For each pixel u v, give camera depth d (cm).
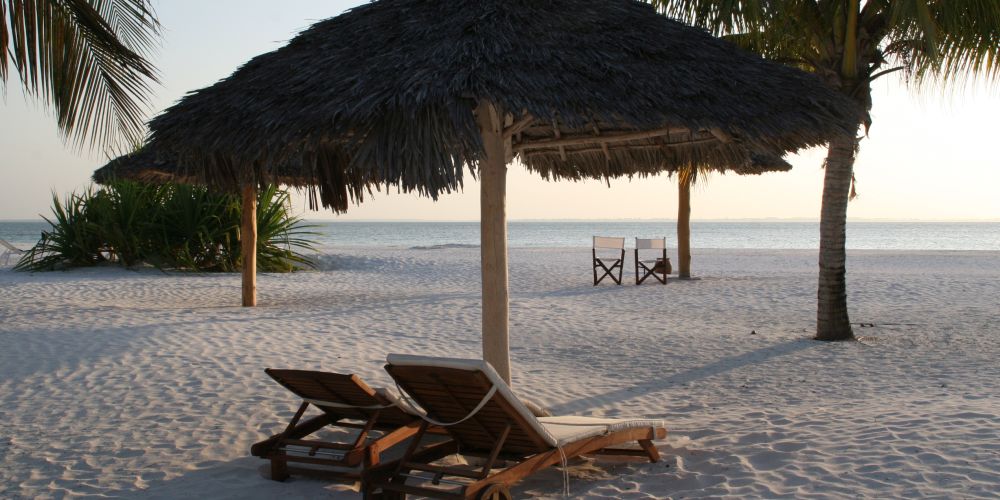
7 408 613
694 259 2856
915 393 638
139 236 1883
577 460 489
